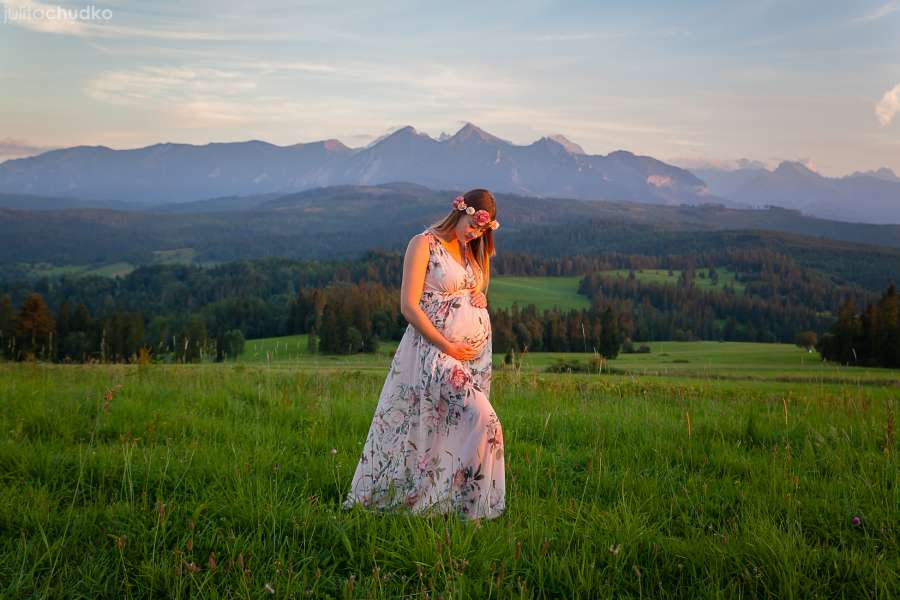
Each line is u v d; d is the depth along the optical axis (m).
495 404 6.79
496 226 3.56
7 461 3.56
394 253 173.88
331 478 3.58
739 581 2.51
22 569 2.33
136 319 60.22
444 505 3.12
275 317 96.50
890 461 4.04
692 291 156.75
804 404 7.54
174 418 4.91
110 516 2.85
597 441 4.65
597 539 2.78
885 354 50.06
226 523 2.85
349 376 9.24
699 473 3.90
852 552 2.69
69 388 6.41
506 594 2.37
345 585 2.37
